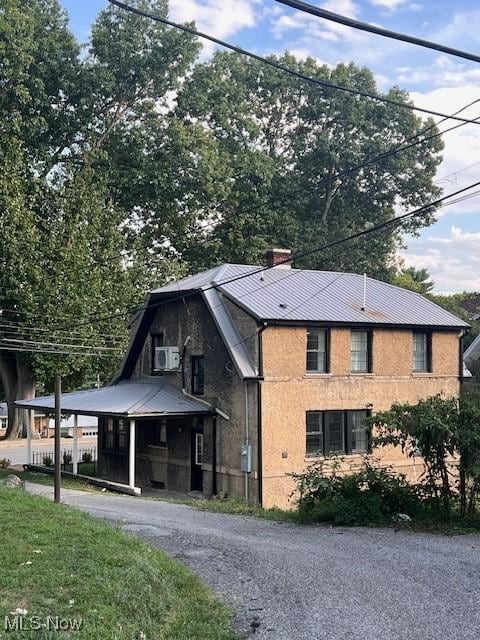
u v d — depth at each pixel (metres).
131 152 38.47
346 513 13.49
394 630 7.27
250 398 21.23
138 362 27.48
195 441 23.45
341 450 22.42
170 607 7.61
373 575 9.44
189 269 41.00
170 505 17.33
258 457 20.77
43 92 35.59
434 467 13.52
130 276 36.84
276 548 11.25
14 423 43.28
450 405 13.57
